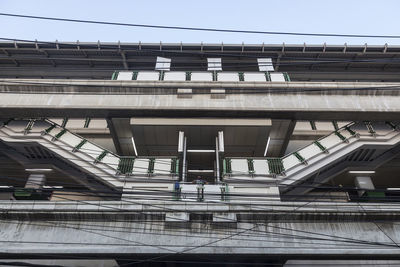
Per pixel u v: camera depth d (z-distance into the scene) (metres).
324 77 23.66
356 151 17.34
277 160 15.91
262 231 12.05
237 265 14.09
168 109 16.48
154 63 23.66
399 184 21.55
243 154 19.48
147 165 15.37
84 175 16.70
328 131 20.59
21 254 10.80
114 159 15.57
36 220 12.27
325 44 23.16
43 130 16.38
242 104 16.83
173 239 11.77
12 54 23.16
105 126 20.92
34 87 16.88
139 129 17.33
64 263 14.19
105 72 23.48
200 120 17.14
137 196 13.48
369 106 16.75
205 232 11.96
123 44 22.97
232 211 12.27
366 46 23.03
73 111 16.67
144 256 11.43
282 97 17.19
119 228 12.07
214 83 17.47
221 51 23.39
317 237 12.13
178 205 12.34
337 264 14.84
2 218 12.26
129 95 17.03
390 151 18.22
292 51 23.31
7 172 19.80
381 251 11.47
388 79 23.75
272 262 13.96
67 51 23.06
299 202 13.90
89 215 12.21
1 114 16.70
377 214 12.56
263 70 21.58
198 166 19.91
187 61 23.28
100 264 14.52
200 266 13.88
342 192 18.88
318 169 15.64
